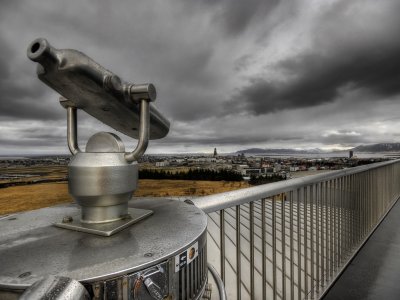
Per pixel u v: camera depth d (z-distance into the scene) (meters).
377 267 2.89
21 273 0.51
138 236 0.72
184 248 0.65
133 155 0.81
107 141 0.84
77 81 0.70
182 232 0.75
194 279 0.72
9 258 0.57
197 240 0.72
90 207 0.79
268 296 1.97
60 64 0.66
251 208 1.68
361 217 3.69
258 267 2.28
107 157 0.78
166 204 1.12
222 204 1.42
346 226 3.17
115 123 1.02
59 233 0.73
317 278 2.32
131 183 0.83
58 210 0.99
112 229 0.73
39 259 0.57
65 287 0.44
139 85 0.78
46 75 0.70
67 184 0.80
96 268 0.53
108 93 0.76
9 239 0.69
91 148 0.85
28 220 0.86
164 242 0.68
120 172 0.79
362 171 3.74
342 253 2.99
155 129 1.08
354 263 3.01
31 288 0.44
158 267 0.58
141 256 0.59
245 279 2.08
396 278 2.64
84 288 0.48
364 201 3.84
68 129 0.92
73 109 0.93
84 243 0.66
